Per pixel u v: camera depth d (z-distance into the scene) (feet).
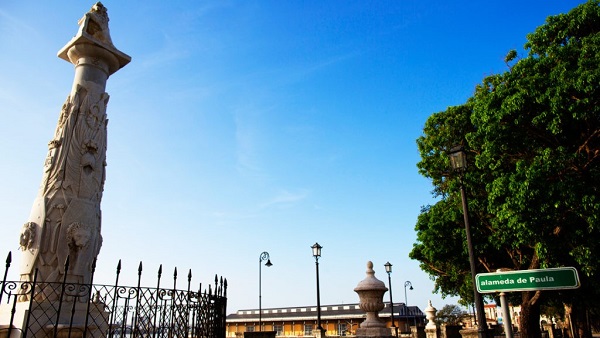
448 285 68.69
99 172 33.42
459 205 50.52
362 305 40.47
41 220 29.66
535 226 36.68
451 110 54.85
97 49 35.22
